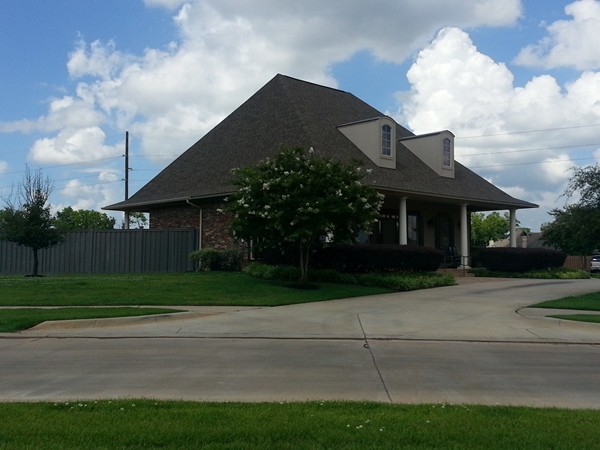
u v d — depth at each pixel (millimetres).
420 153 30703
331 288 19672
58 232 23828
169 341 11727
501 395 7551
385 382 8219
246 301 16750
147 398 7086
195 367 9141
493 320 14633
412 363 9641
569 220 20859
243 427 5660
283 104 28328
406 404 6895
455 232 33062
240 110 30625
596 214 19828
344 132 27922
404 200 26250
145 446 5137
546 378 8609
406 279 21312
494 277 28500
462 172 32875
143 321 13938
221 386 7871
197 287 18734
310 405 6641
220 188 24891
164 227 28469
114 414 6137
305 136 25250
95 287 18516
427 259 23484
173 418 5988
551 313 15523
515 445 5207
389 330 13086
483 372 8984
